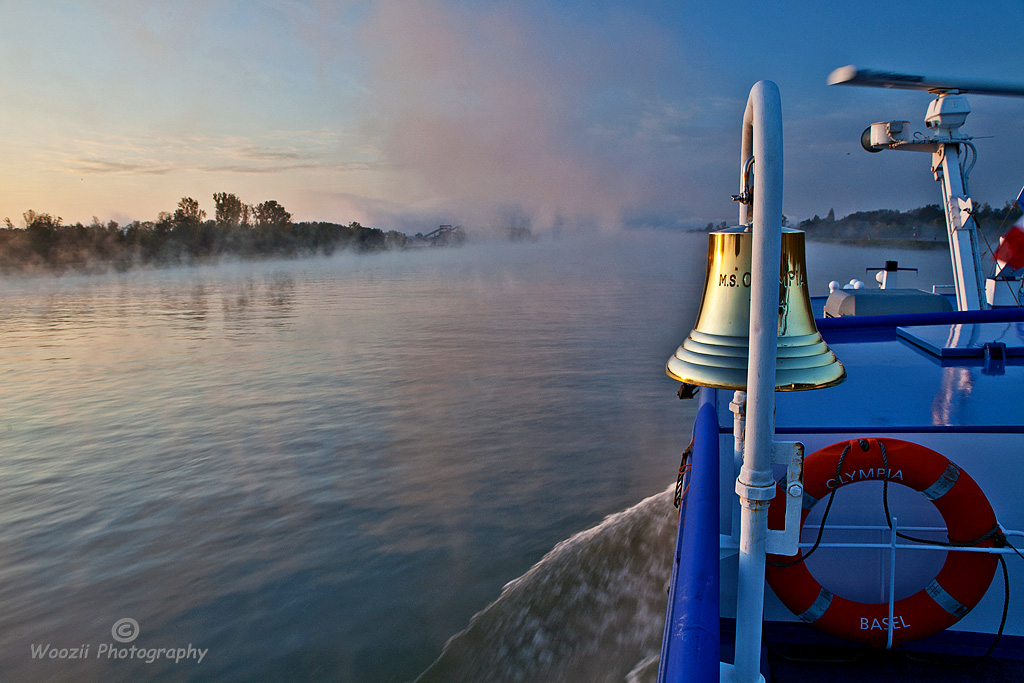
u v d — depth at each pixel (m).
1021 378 3.47
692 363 1.49
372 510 16.27
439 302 109.38
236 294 135.12
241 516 16.52
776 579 2.60
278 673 9.34
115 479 20.94
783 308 1.46
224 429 28.31
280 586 12.20
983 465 2.69
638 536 12.04
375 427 27.00
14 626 11.62
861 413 2.94
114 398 38.66
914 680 2.57
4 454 25.28
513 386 36.81
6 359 57.69
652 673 7.89
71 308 113.12
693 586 1.65
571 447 22.83
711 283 1.55
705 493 2.18
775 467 2.53
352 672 9.12
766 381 1.36
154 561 14.08
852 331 5.14
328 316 90.81
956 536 2.42
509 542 13.55
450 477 19.05
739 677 1.68
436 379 39.81
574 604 9.96
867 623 2.53
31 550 15.23
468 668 8.88
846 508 2.78
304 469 20.73
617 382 37.72
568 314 84.56
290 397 35.88
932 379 3.51
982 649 2.70
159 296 133.25
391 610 10.69
